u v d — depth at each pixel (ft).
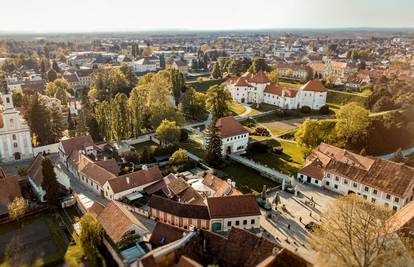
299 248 189.26
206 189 240.94
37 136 346.13
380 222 172.86
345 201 185.47
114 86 548.31
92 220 171.53
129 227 172.65
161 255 140.36
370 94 515.09
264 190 237.86
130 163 301.02
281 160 328.29
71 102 510.58
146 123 408.05
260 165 306.96
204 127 429.79
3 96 303.27
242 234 154.61
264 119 466.29
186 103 461.37
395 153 331.57
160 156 325.21
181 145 360.28
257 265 138.00
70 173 293.23
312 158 295.28
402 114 380.58
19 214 202.59
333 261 151.94
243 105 540.11
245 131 352.28
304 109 497.05
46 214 215.92
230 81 593.01
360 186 248.52
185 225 203.41
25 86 571.28
